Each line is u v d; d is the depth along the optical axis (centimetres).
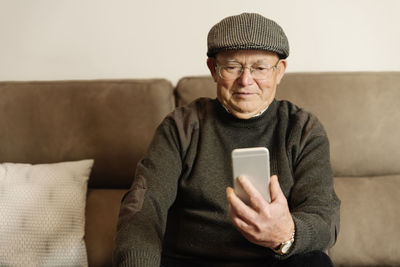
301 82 132
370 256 121
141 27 154
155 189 89
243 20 87
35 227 113
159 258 78
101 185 137
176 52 156
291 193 92
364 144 130
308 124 98
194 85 135
